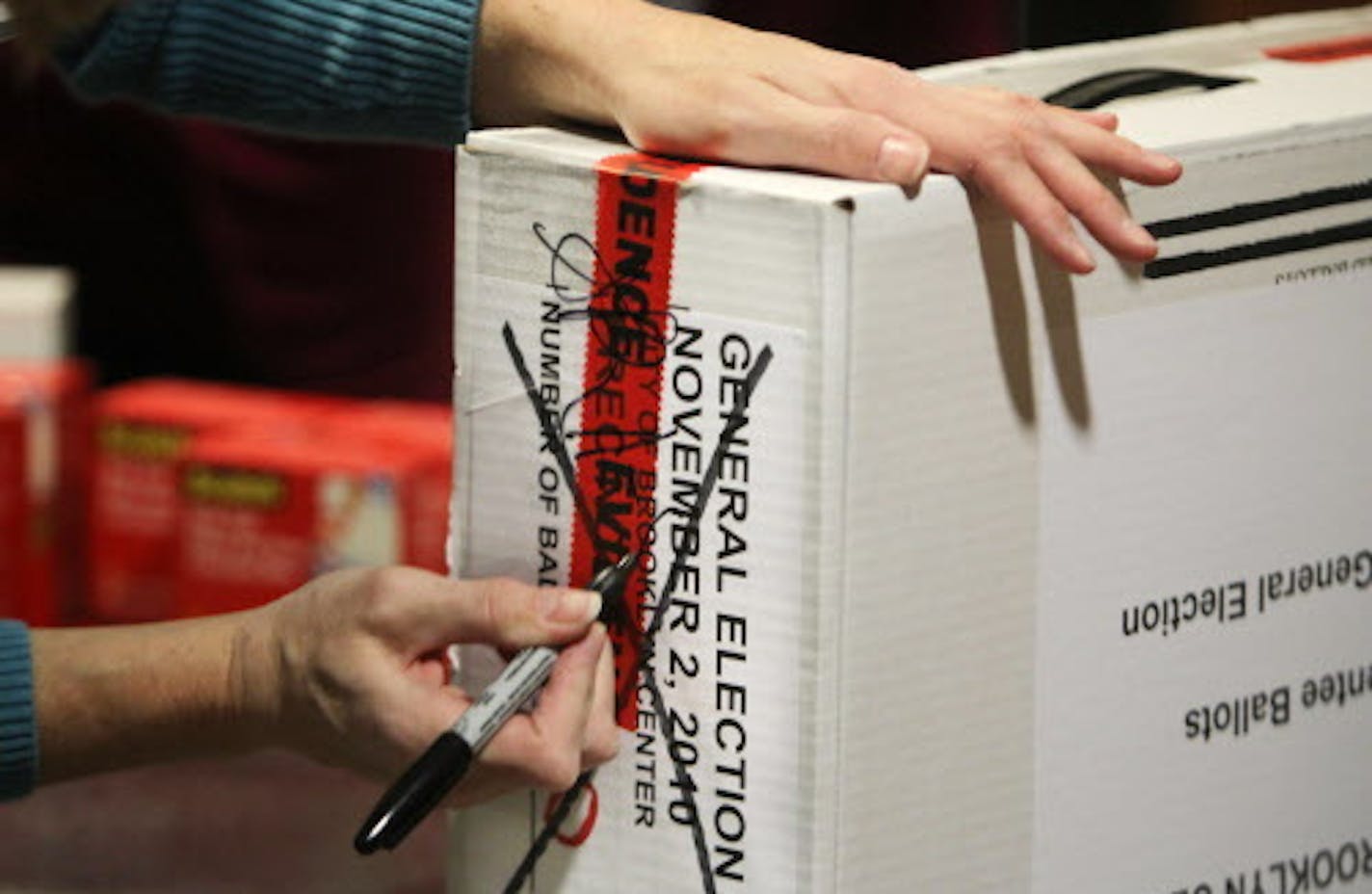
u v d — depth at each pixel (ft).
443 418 9.16
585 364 4.21
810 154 4.12
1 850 7.45
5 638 4.73
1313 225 4.54
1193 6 7.98
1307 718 4.75
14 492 8.89
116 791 7.86
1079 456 4.28
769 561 4.05
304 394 10.33
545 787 4.22
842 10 8.78
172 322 10.50
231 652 4.59
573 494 4.26
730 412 4.05
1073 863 4.42
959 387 4.09
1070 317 4.22
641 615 4.21
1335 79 4.96
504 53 4.83
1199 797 4.58
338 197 10.09
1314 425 4.62
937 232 4.02
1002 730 4.27
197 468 8.66
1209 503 4.49
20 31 4.59
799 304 3.94
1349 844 4.89
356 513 8.51
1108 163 4.19
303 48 5.13
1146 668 4.45
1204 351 4.42
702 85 4.26
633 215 4.10
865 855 4.13
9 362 9.32
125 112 10.09
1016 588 4.24
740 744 4.13
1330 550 4.71
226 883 7.25
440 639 4.30
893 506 4.05
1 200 10.32
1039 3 7.83
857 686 4.06
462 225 4.31
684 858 4.22
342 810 7.75
